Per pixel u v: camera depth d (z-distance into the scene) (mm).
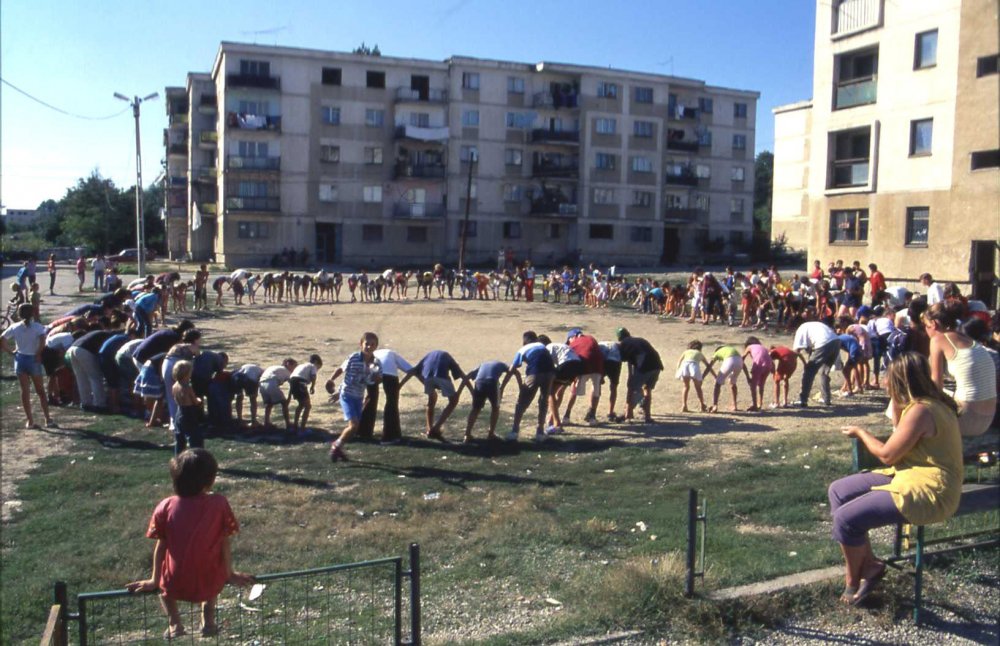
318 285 33844
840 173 32250
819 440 10953
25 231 82312
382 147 63594
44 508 8422
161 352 12180
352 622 5684
